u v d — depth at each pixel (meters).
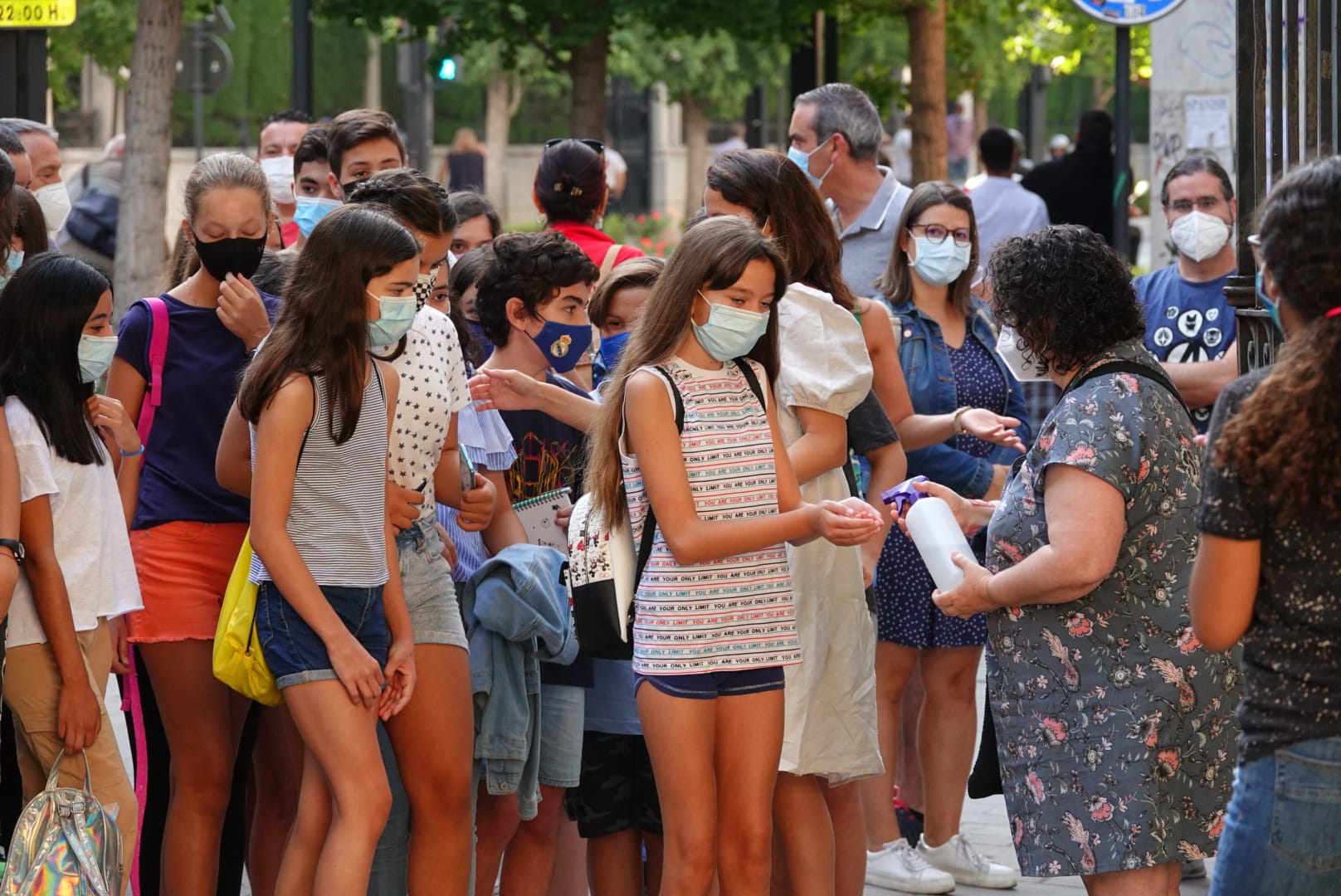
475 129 78.69
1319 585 7.11
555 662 10.80
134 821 10.54
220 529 10.79
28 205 11.72
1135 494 9.05
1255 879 7.28
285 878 9.73
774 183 10.68
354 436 9.52
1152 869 9.19
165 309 10.88
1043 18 49.12
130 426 10.55
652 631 9.41
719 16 30.48
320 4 30.81
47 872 9.59
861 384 10.43
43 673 10.15
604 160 15.13
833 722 10.57
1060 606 9.28
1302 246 7.07
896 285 13.50
